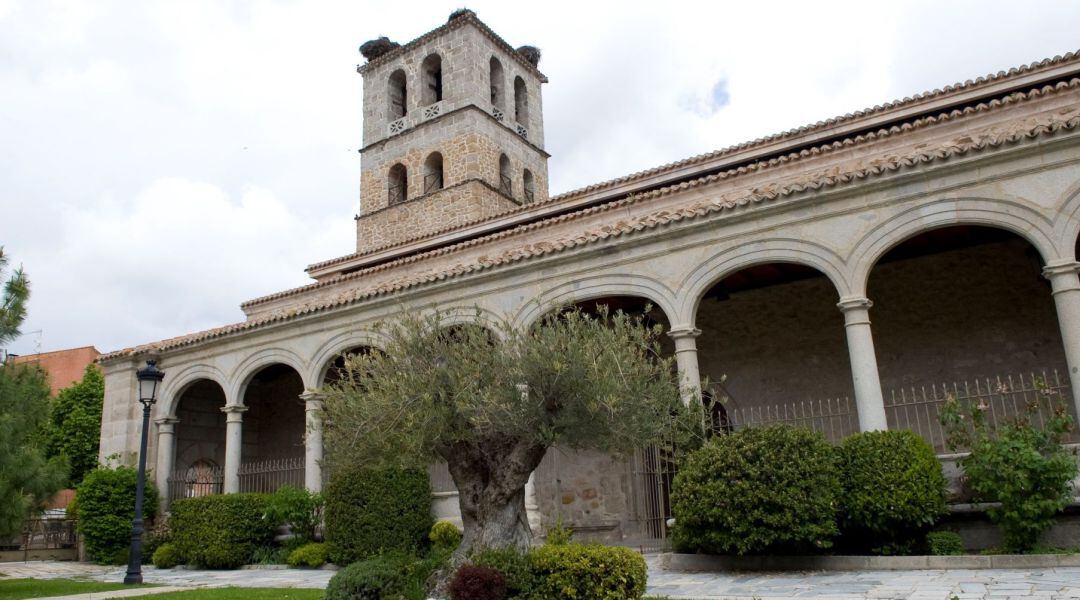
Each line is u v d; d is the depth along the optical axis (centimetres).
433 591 1023
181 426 2473
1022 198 1370
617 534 1930
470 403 1011
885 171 1472
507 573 947
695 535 1309
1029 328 1686
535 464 1069
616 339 1072
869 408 1416
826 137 2156
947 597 912
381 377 1086
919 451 1282
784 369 1927
